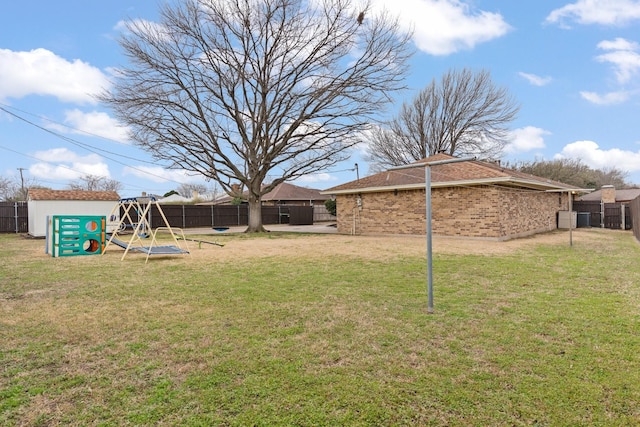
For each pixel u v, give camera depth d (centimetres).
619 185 4022
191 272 742
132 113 1620
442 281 627
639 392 256
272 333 378
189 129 1703
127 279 669
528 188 1544
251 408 239
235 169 1834
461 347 338
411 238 1436
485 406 240
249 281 645
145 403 245
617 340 352
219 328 395
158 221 2339
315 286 599
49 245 1043
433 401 246
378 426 220
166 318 431
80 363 308
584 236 1474
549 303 482
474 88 2911
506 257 898
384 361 309
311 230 2098
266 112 1803
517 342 349
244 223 2738
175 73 1653
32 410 237
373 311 454
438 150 3117
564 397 250
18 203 1875
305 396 253
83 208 1647
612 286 579
